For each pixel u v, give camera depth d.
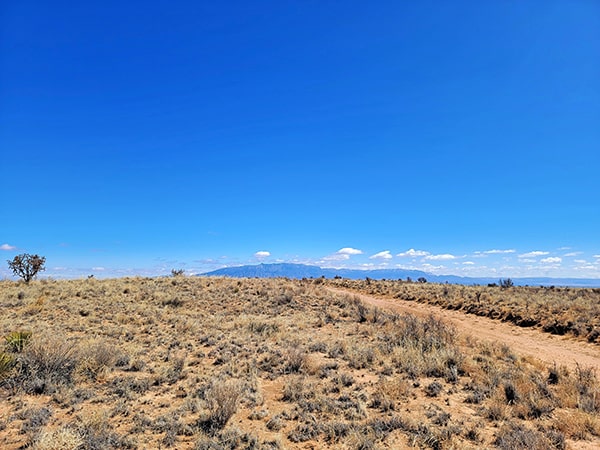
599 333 19.23
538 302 28.56
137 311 20.11
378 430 7.50
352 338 16.50
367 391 9.96
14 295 22.23
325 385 10.30
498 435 7.34
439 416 8.15
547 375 12.35
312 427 7.67
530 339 19.98
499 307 27.92
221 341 15.12
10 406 8.09
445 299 33.56
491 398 9.56
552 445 7.03
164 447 6.79
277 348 14.16
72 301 21.23
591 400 9.42
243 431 7.42
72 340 13.38
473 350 15.01
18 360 9.95
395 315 22.50
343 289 46.19
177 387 9.98
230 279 36.84
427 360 12.46
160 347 13.97
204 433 7.29
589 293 34.53
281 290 30.28
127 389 9.40
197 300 24.91
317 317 21.97
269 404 9.01
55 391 8.97
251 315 21.08
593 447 7.21
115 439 6.79
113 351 11.90
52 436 6.58
